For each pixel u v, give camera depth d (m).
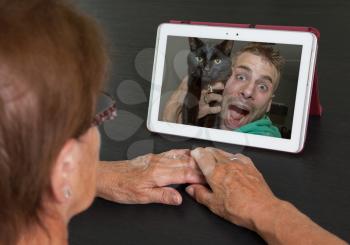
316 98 0.71
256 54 0.68
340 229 0.55
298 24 1.00
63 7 0.28
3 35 0.24
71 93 0.27
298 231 0.50
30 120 0.25
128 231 0.56
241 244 0.53
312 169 0.65
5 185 0.27
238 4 1.11
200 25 0.71
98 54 0.30
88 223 0.57
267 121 0.68
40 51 0.25
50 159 0.28
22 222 0.29
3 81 0.24
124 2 1.14
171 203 0.60
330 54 0.89
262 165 0.66
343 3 1.07
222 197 0.57
